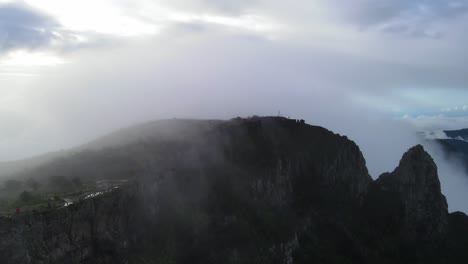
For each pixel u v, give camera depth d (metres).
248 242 95.00
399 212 143.12
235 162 120.44
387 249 127.75
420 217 142.12
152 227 82.06
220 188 107.75
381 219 140.00
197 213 94.25
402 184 149.38
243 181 113.62
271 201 116.31
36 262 57.75
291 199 125.38
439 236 139.62
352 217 133.00
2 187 84.44
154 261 75.88
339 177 144.50
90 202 68.31
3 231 56.03
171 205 90.25
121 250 70.88
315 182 137.88
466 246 138.75
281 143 140.25
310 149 144.62
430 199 145.12
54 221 61.81
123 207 75.06
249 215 104.62
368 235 129.00
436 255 132.62
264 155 129.12
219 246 90.50
